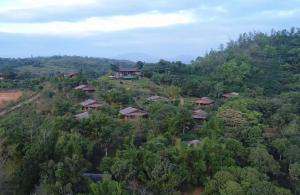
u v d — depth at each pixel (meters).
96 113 88.50
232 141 78.88
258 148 77.75
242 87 144.62
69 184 60.12
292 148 81.38
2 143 65.56
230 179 65.88
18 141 67.25
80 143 71.31
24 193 63.75
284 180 77.06
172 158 70.88
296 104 114.81
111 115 99.00
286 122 100.06
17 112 104.44
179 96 134.50
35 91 129.38
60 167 61.78
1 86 135.00
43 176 62.41
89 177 67.12
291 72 162.12
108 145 77.50
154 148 74.44
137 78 153.38
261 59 181.50
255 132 86.44
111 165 69.19
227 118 94.38
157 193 65.81
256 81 151.38
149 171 66.88
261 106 108.88
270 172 76.19
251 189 63.16
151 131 86.06
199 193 69.06
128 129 84.31
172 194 64.88
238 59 176.38
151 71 159.00
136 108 107.94
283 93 129.75
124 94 117.94
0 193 60.16
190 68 172.75
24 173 63.41
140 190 64.94
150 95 127.19
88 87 124.62
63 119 79.50
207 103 123.62
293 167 73.50
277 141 83.75
